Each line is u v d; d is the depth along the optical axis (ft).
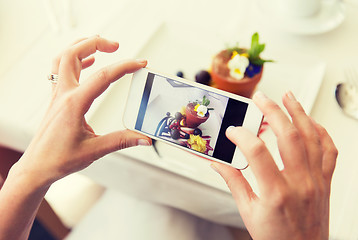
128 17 3.39
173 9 3.44
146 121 2.14
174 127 2.11
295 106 1.77
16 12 3.47
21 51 3.16
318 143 1.69
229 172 1.87
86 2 3.53
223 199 2.43
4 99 2.83
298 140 1.57
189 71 3.06
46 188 1.92
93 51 2.06
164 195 2.76
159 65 3.09
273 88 2.97
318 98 2.89
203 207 2.64
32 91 2.89
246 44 3.18
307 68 3.05
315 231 1.61
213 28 3.34
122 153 2.52
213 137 2.08
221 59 2.78
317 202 1.60
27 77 2.98
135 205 3.19
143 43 3.14
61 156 1.81
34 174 1.81
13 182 1.83
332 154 1.88
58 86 1.90
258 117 2.03
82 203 3.62
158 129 2.13
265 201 1.56
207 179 2.43
